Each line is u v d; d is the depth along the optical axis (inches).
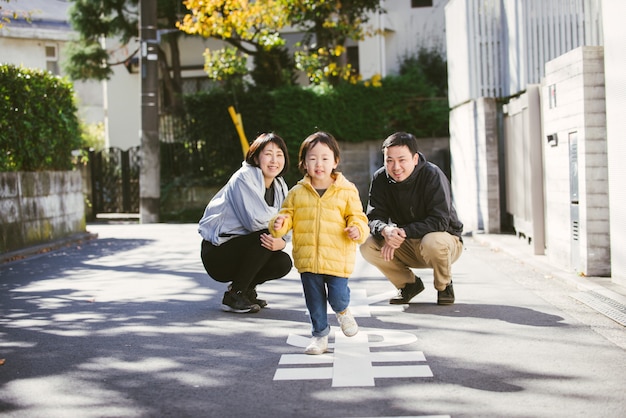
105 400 169.5
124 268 408.5
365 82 917.2
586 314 253.0
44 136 539.2
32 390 178.1
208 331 239.1
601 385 171.2
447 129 944.9
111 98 1130.0
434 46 1111.6
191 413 159.2
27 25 1158.3
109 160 894.4
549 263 375.2
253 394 171.6
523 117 465.4
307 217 208.1
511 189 522.6
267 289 322.7
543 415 151.0
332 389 173.5
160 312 274.5
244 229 265.3
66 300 306.3
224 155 909.2
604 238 319.6
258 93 901.8
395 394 168.1
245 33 855.1
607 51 305.1
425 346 212.2
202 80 1135.0
